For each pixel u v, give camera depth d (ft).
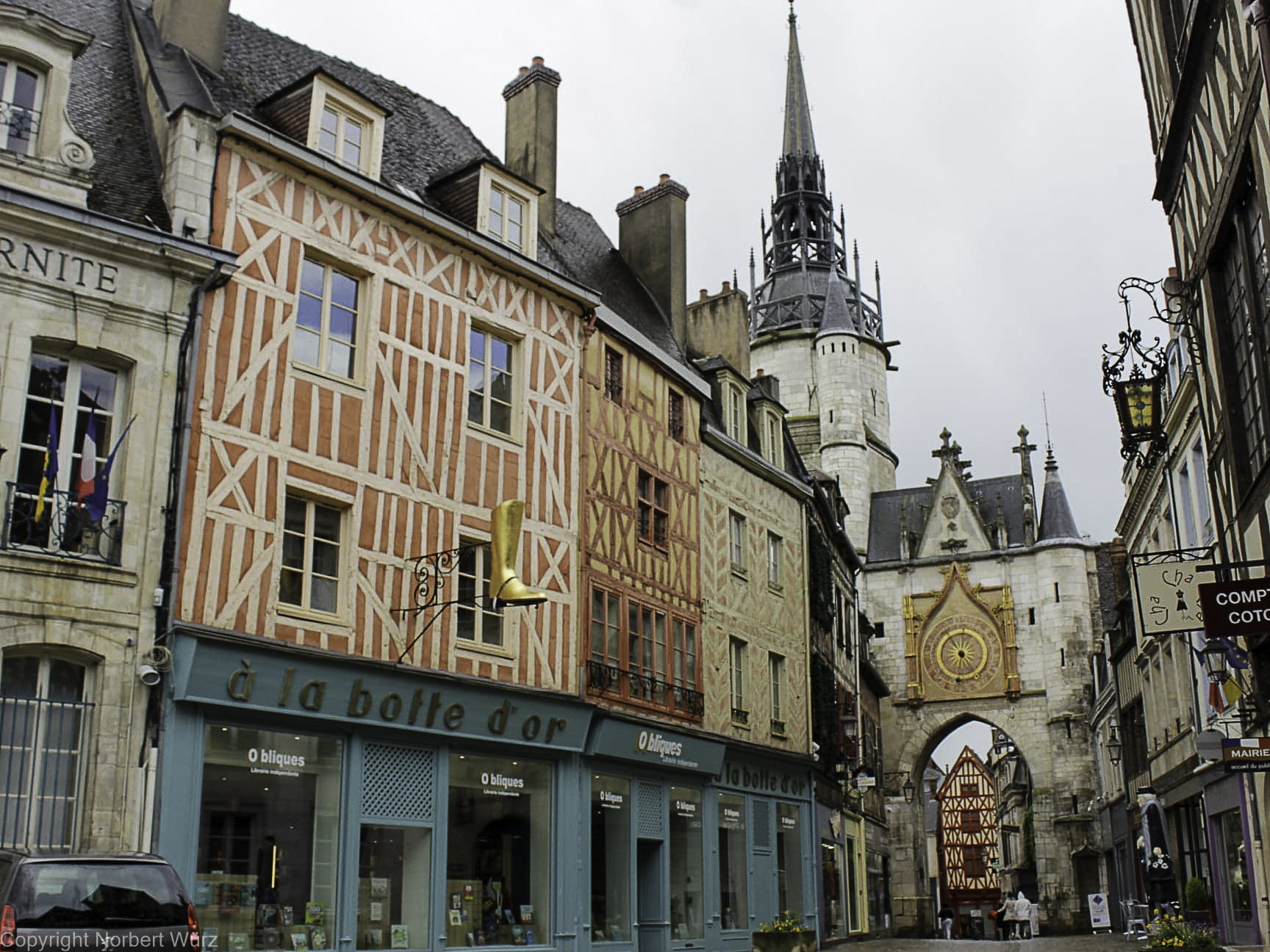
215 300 40.96
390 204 47.21
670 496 63.57
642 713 57.77
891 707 159.74
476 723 47.47
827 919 79.15
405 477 46.42
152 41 47.06
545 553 52.65
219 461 40.09
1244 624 35.01
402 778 45.06
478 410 50.75
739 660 70.13
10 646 34.45
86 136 41.32
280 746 41.01
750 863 66.90
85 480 36.65
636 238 74.49
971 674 157.48
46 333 36.58
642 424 61.62
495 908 47.93
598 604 55.98
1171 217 54.80
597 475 56.85
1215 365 48.26
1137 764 94.48
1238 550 47.50
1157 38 52.21
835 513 96.27
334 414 44.19
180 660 37.58
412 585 45.68
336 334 45.29
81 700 36.09
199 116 41.81
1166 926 50.34
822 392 197.67
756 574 72.90
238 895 38.81
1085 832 146.10
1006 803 243.19
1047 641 155.02
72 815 35.27
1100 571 140.87
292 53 55.67
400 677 44.24
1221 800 59.93
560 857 50.96
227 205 41.98
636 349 61.57
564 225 70.18
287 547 42.24
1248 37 38.45
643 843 58.39
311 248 44.52
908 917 150.41
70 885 25.32
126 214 39.78
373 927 42.83
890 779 156.87
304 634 41.81
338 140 46.96
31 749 34.76
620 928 54.54
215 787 38.78
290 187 44.21
